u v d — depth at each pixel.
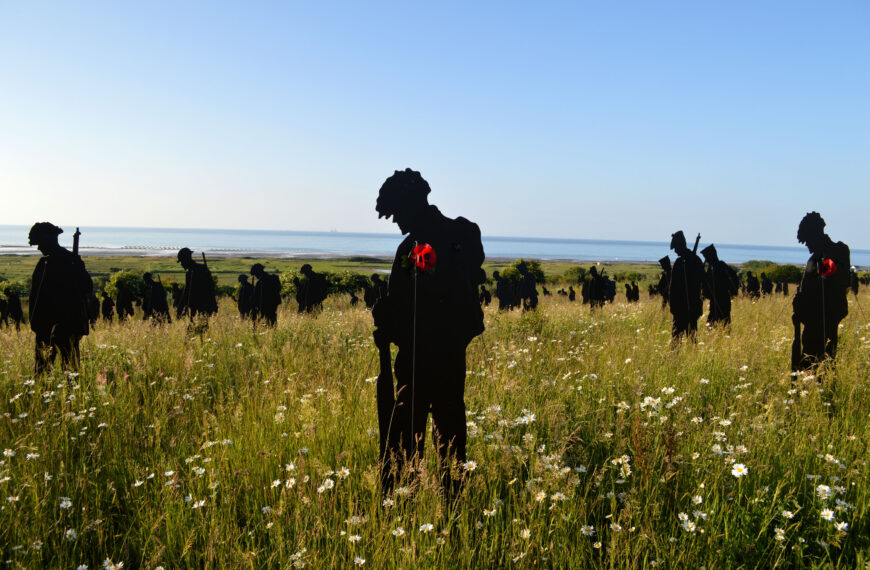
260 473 3.65
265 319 10.92
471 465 3.25
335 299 20.66
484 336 8.55
